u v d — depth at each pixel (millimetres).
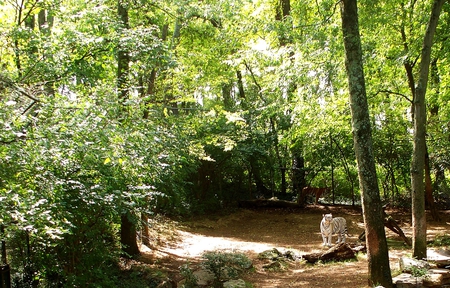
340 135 18438
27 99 5730
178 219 16750
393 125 17656
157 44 8445
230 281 8648
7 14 8898
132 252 10234
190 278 8703
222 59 16469
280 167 21438
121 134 5648
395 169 19516
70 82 7227
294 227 16438
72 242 6473
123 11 10578
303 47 12289
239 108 21469
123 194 6426
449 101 15953
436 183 18250
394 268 8711
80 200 5922
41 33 7590
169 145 9234
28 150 4637
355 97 7336
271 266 10367
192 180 19188
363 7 10344
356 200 22266
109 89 6441
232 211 19500
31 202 4246
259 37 19047
